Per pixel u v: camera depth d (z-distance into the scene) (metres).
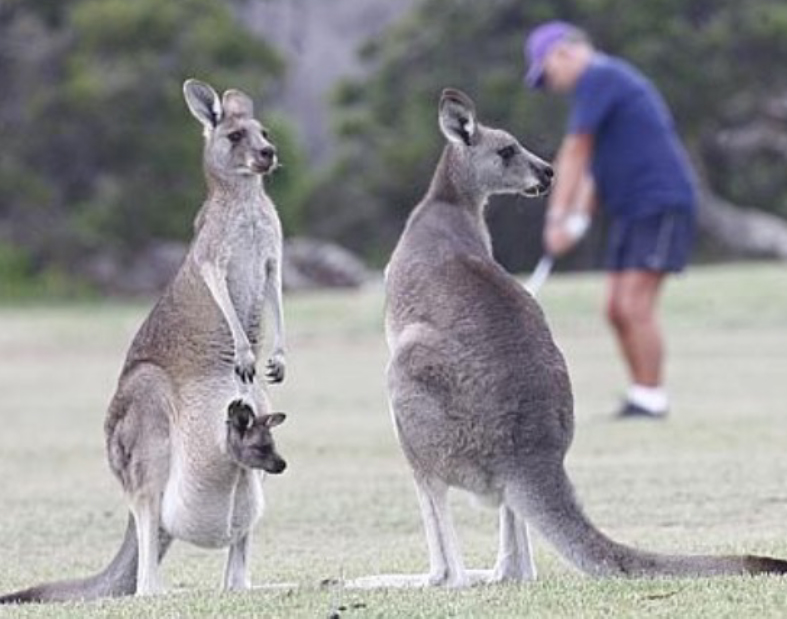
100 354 57.81
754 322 57.56
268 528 23.53
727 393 39.94
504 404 17.72
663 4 99.06
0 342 61.47
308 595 17.08
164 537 19.12
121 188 97.25
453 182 20.44
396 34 103.50
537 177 20.62
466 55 101.38
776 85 102.75
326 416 37.78
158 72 97.00
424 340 18.09
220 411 18.52
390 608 16.19
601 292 61.25
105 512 25.48
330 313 62.66
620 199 35.19
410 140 101.88
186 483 18.50
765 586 16.48
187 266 19.14
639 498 24.88
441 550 17.98
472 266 18.64
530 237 89.94
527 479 17.58
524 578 17.98
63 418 39.16
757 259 101.12
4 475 29.84
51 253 97.25
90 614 16.59
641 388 35.38
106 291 96.25
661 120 35.41
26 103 97.81
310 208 103.38
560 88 35.75
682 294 61.62
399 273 18.98
